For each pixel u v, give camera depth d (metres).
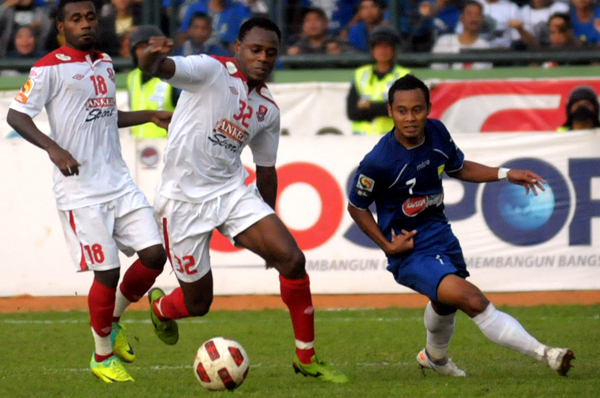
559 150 35.31
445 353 19.38
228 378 16.84
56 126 19.47
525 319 29.81
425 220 18.47
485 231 35.16
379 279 35.31
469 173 18.92
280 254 17.83
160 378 19.77
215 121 17.88
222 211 18.44
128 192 20.11
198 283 19.20
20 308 34.16
